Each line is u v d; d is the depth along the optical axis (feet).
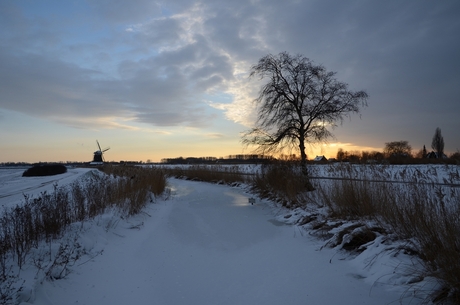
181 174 121.90
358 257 21.03
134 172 63.93
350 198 31.58
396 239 21.62
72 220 26.53
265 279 19.21
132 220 33.32
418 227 19.67
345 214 31.48
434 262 16.62
